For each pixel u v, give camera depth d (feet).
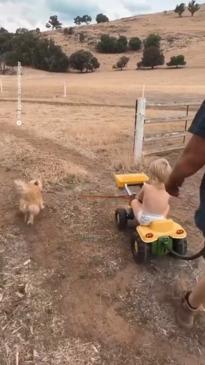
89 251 7.84
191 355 5.67
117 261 7.57
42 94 49.42
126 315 6.30
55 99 43.32
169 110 33.55
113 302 6.54
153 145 16.44
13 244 7.97
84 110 31.60
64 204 9.82
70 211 9.45
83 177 11.87
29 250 7.80
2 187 10.78
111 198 10.30
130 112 31.24
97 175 12.34
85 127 21.16
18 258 7.54
